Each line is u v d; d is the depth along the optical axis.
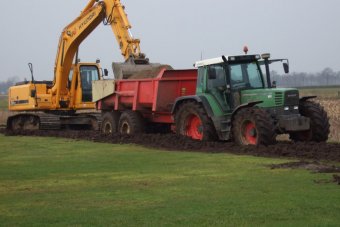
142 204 8.43
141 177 10.92
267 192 8.98
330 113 28.88
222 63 15.87
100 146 16.92
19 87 25.48
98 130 23.27
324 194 8.65
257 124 14.23
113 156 14.34
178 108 17.25
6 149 16.75
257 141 14.34
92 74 24.78
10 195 9.39
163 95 18.25
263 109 14.60
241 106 14.86
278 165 11.73
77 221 7.50
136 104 19.23
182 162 12.77
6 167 12.73
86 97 24.61
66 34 23.86
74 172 11.84
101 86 21.20
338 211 7.65
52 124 23.97
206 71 16.38
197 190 9.36
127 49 20.92
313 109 15.02
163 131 20.12
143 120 19.69
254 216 7.51
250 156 13.33
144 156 14.12
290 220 7.26
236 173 10.93
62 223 7.43
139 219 7.52
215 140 16.16
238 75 15.86
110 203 8.59
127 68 20.45
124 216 7.70
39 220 7.61
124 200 8.77
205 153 14.27
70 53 24.05
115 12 21.38
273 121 14.43
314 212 7.62
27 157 14.62
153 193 9.25
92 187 9.98
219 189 9.38
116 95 20.39
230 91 15.66
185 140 16.30
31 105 24.53
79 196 9.20
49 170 12.20
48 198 9.09
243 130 14.90
